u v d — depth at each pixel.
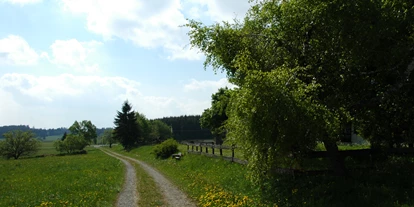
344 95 10.69
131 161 41.97
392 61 10.14
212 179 17.03
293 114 8.32
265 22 12.12
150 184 17.97
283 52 11.30
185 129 126.69
